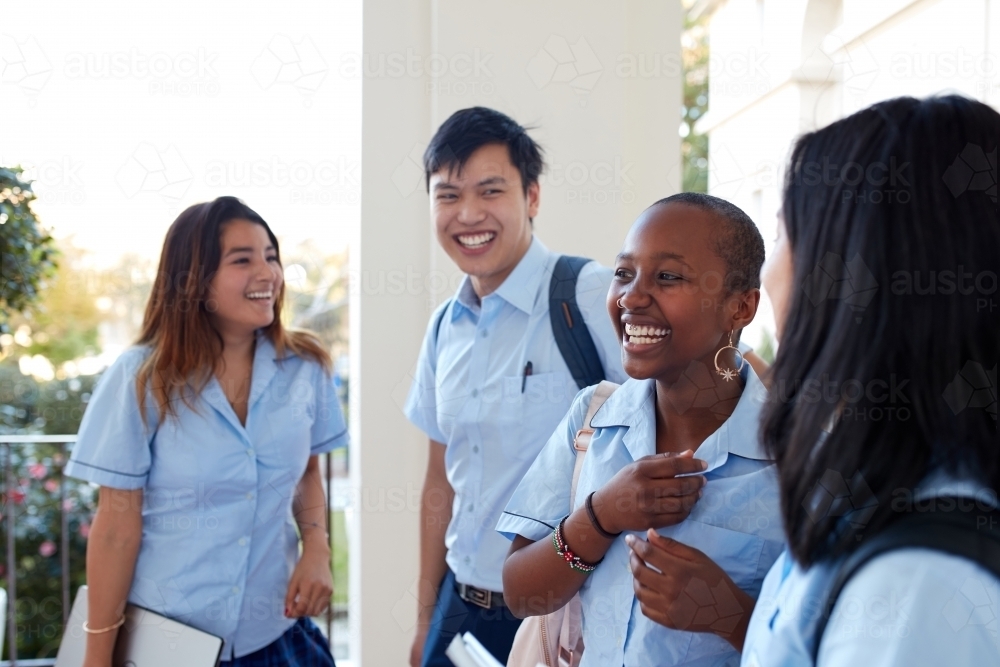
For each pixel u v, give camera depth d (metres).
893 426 0.46
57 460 1.84
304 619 1.26
